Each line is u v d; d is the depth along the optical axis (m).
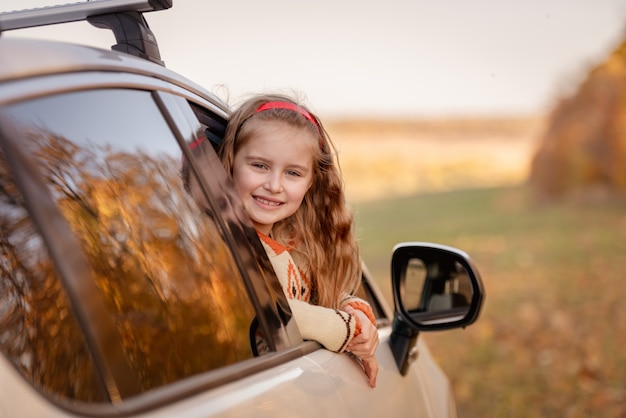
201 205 1.54
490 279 14.25
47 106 1.16
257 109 2.06
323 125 2.24
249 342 1.54
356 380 1.85
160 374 1.29
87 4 1.70
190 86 1.77
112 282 1.28
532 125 36.91
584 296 12.12
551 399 7.50
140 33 1.68
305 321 1.81
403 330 2.31
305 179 2.09
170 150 1.50
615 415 7.02
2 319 1.30
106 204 1.31
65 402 0.99
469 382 8.29
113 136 1.34
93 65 1.31
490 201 27.20
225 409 1.25
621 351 8.95
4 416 0.89
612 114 24.33
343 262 2.24
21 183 1.07
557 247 17.19
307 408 1.50
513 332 10.30
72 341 1.15
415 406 2.25
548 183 25.36
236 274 1.58
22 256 1.24
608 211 22.66
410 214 26.47
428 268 2.35
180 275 1.42
